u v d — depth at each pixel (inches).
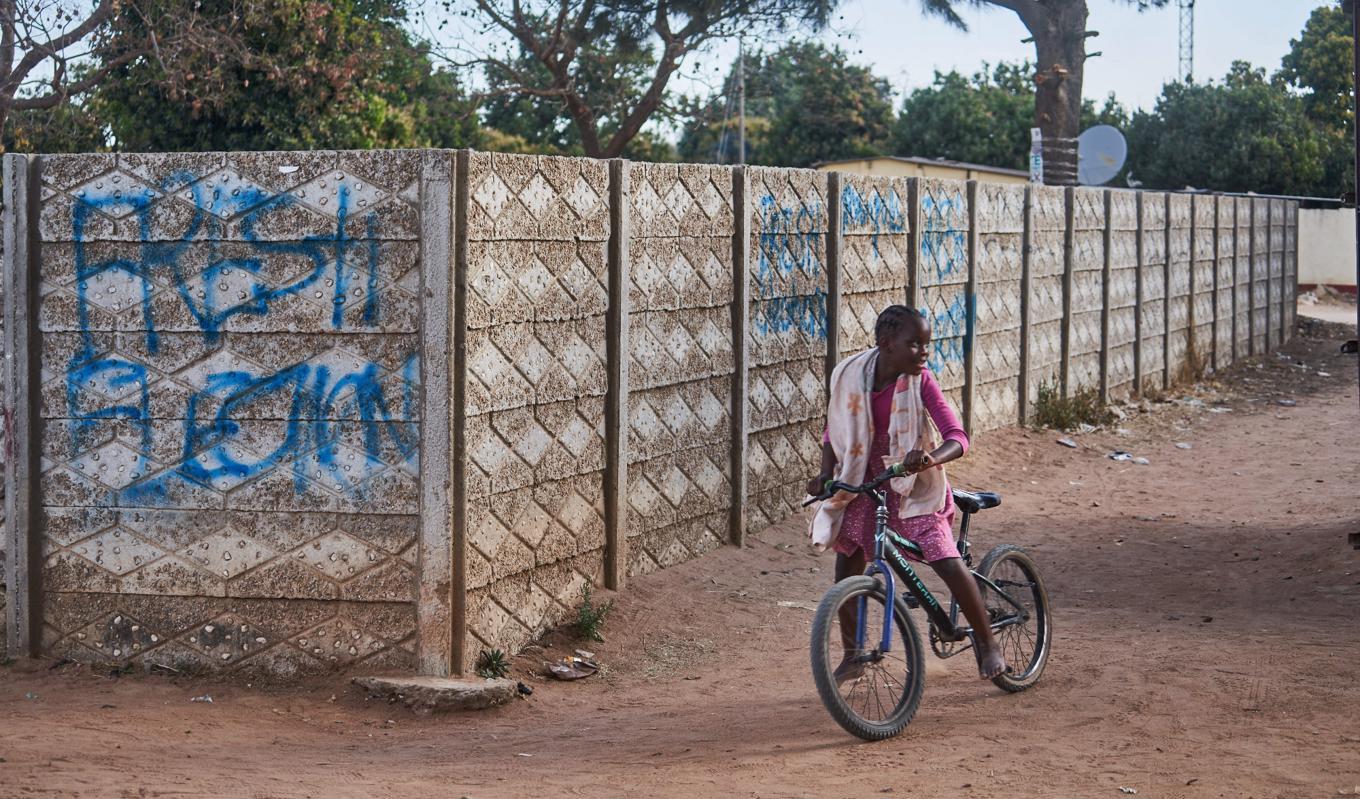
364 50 769.6
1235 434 613.3
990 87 1973.4
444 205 248.8
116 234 261.7
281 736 233.5
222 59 655.8
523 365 275.7
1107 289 641.6
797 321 396.8
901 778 191.6
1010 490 482.6
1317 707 218.8
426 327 251.0
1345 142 1684.3
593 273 300.8
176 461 264.1
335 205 253.1
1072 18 872.3
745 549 370.0
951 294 500.7
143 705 248.7
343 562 259.6
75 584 270.1
